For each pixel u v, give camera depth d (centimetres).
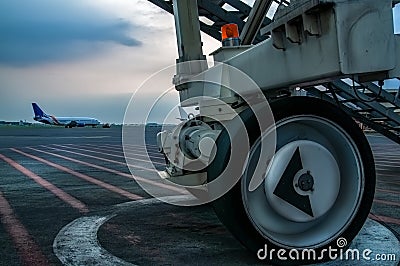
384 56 210
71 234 323
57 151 1444
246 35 479
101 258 262
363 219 240
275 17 258
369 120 569
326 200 235
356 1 207
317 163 233
